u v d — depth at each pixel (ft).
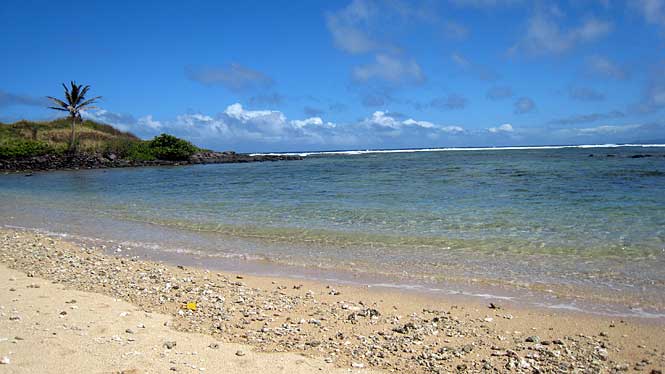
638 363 21.68
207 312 28.78
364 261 41.37
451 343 24.21
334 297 32.24
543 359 22.22
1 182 144.05
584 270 36.81
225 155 288.51
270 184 120.26
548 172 135.85
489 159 248.73
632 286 32.81
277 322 27.22
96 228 61.00
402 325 26.73
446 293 32.65
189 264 42.11
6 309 27.43
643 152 292.20
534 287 33.30
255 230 56.18
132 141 261.85
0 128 254.06
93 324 25.30
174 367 20.20
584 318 27.53
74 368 19.47
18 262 41.88
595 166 158.51
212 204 81.51
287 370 20.54
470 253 42.73
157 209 77.05
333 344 23.91
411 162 236.84
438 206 70.85
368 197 84.74
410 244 46.75
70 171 194.59
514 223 55.67
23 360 19.97
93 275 37.42
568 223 54.85
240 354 22.16
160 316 27.71
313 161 281.33
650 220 55.16
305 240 50.08
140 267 40.52
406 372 20.89
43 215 73.67
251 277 37.45
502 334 25.43
